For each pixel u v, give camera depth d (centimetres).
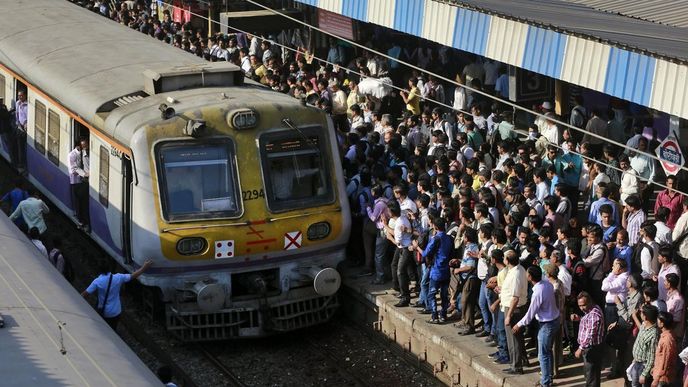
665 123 1870
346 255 1719
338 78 2298
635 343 1178
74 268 1844
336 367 1487
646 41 1543
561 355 1299
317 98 2003
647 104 1439
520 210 1424
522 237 1337
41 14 2239
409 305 1520
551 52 1622
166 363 1498
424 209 1512
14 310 972
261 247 1499
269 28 2781
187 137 1470
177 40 2592
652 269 1305
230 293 1508
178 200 1466
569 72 1583
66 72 1814
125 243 1536
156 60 1825
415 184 1612
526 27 1675
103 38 2009
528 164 1641
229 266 1499
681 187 1797
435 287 1445
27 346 895
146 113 1506
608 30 1656
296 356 1528
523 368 1326
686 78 1366
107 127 1558
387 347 1534
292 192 1523
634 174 1488
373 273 1644
